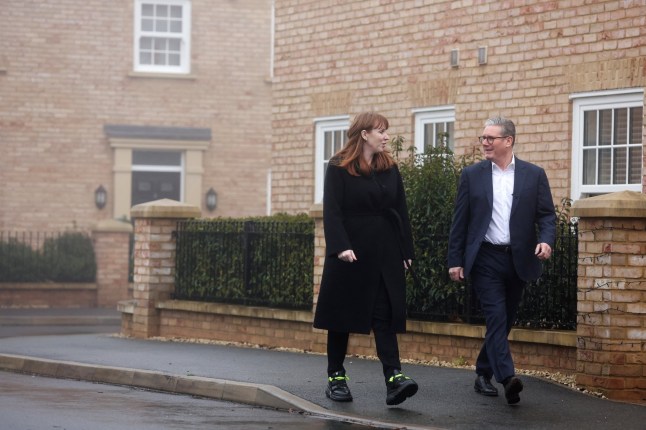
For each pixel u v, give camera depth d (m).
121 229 27.97
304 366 13.45
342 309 10.61
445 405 10.68
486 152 10.76
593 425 9.82
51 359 14.36
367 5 19.17
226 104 31.45
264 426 9.80
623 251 11.48
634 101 15.20
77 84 30.50
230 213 31.45
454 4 17.67
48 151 30.30
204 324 17.58
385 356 10.53
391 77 18.73
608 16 15.44
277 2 20.98
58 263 27.80
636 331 11.48
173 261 18.44
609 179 15.54
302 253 16.08
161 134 30.77
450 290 14.02
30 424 9.80
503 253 10.64
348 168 10.59
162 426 9.78
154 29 31.09
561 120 16.06
